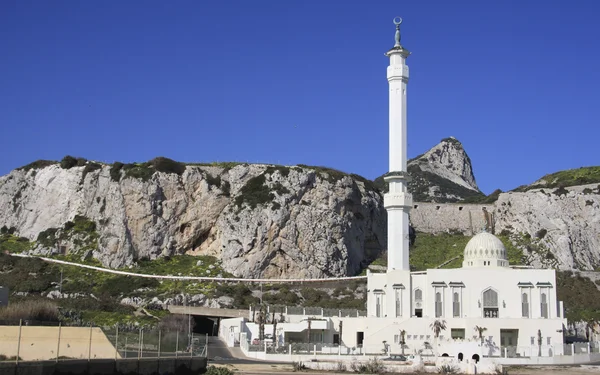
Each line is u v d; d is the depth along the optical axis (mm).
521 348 118250
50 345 73125
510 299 139375
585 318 162875
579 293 181625
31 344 72000
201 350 94375
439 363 96875
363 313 152375
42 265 189000
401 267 146750
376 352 120688
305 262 194875
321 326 136125
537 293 139125
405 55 154375
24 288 171875
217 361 106875
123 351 78438
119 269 192375
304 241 197000
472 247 148625
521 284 139250
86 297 166875
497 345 122750
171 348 89562
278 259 195250
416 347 127562
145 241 199500
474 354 117188
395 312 143375
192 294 172875
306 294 182500
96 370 68438
